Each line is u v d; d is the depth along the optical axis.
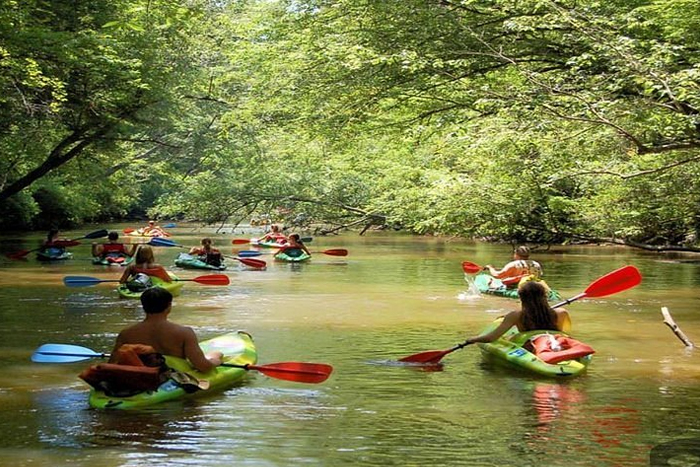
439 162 28.94
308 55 18.25
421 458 5.96
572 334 11.26
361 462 5.87
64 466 5.73
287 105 20.98
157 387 7.44
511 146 19.17
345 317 12.80
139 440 6.32
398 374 8.72
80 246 29.38
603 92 13.77
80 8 23.31
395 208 29.02
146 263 15.38
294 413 7.12
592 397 7.73
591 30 13.47
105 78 23.94
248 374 8.62
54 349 8.45
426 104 18.44
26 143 25.72
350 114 18.47
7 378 8.34
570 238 23.91
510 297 15.23
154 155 39.66
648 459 5.95
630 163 18.48
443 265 22.09
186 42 28.92
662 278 18.61
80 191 43.19
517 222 22.61
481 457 6.00
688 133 14.10
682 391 7.97
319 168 32.38
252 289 16.50
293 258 23.34
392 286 17.09
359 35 16.80
